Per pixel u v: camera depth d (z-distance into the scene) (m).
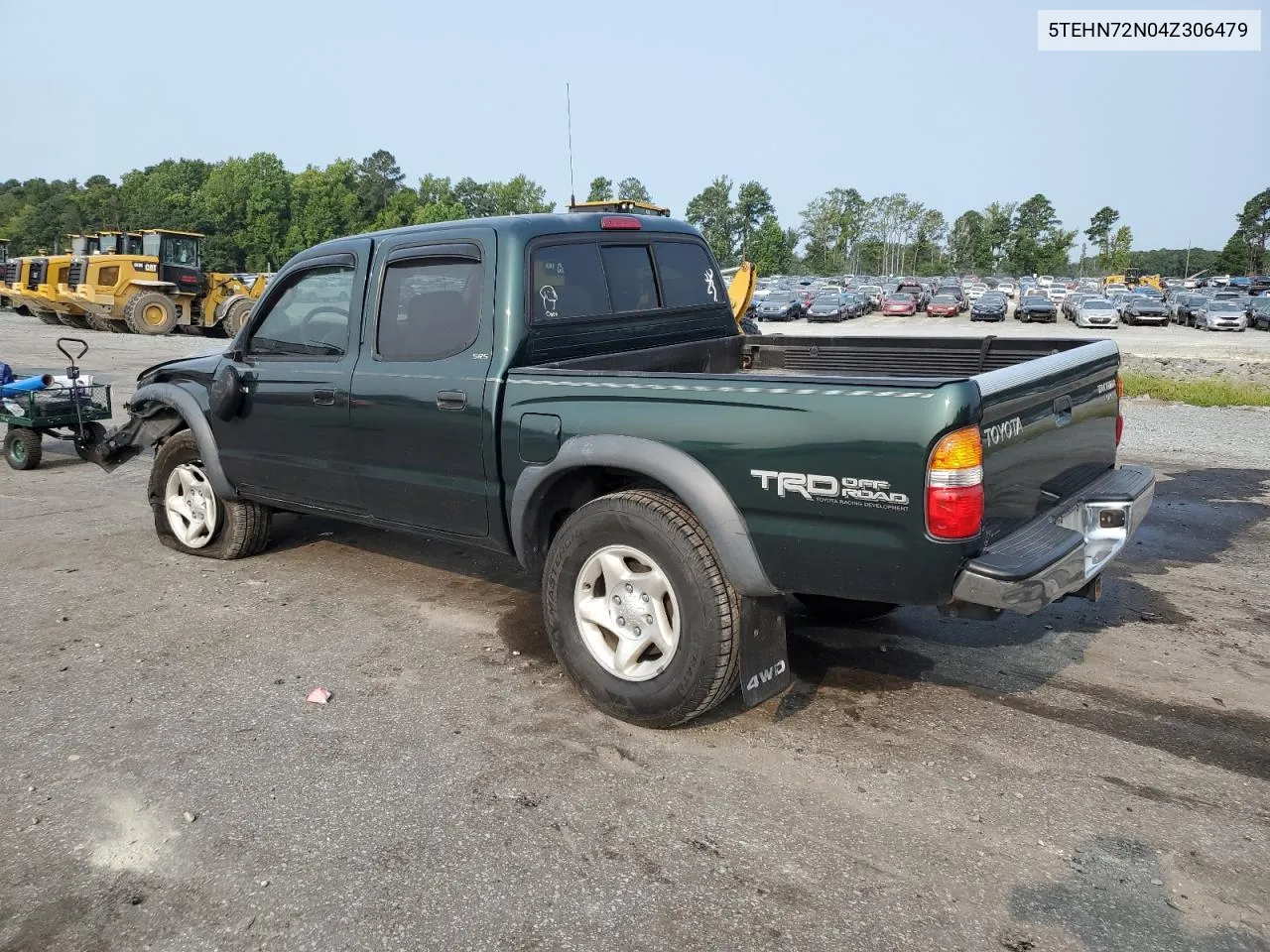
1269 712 3.77
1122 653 4.38
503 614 4.91
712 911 2.60
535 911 2.61
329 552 6.00
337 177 125.38
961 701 3.88
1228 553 5.98
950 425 2.87
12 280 29.33
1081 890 2.67
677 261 5.04
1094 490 3.81
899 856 2.83
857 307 55.31
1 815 3.09
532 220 4.16
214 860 2.85
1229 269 136.25
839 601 4.72
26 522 6.81
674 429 3.41
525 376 3.86
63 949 2.49
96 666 4.25
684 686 3.44
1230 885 2.68
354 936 2.52
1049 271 151.25
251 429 5.16
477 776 3.31
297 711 3.81
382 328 4.47
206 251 119.06
